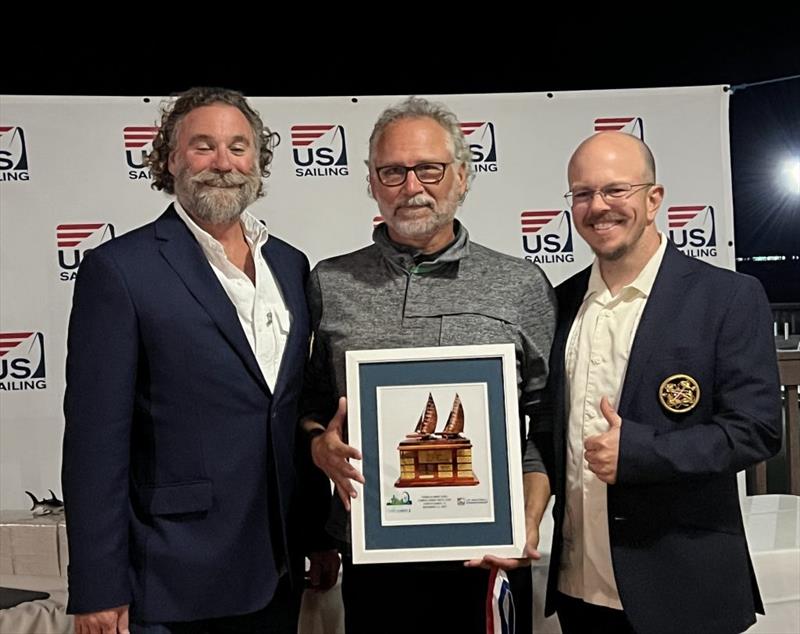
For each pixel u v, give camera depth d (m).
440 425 1.57
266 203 2.75
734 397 1.47
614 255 1.56
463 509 1.56
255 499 1.57
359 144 2.77
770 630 1.95
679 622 1.48
